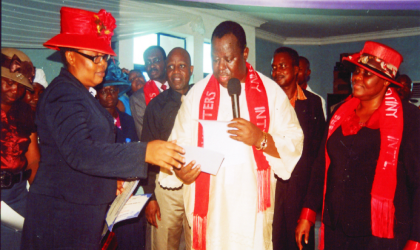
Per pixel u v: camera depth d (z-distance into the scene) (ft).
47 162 5.64
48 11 13.64
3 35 12.69
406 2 8.62
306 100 10.64
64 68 5.90
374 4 8.85
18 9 12.92
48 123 5.40
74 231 5.53
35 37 13.44
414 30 30.91
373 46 6.40
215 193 6.41
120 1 17.29
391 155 6.14
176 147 5.26
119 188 6.52
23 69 6.98
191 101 7.10
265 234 6.59
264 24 29.53
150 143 5.27
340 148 6.63
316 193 7.25
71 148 5.19
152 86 12.18
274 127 6.81
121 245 8.39
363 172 6.30
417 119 6.20
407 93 11.25
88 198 5.60
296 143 6.56
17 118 7.20
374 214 6.09
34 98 8.73
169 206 9.41
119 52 18.31
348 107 6.94
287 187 9.78
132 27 18.03
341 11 25.14
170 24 19.89
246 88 6.75
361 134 6.45
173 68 10.07
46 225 5.47
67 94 5.48
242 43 6.41
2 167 6.88
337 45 34.65
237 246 6.29
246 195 6.31
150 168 9.41
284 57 10.62
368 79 6.39
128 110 12.51
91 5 15.65
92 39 5.85
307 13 25.77
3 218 6.79
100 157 5.12
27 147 7.39
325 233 6.84
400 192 6.14
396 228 6.07
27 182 7.91
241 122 5.81
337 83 32.37
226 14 24.94
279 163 6.54
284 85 10.69
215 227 6.38
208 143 6.03
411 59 31.45
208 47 24.53
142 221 8.79
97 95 9.44
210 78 7.07
